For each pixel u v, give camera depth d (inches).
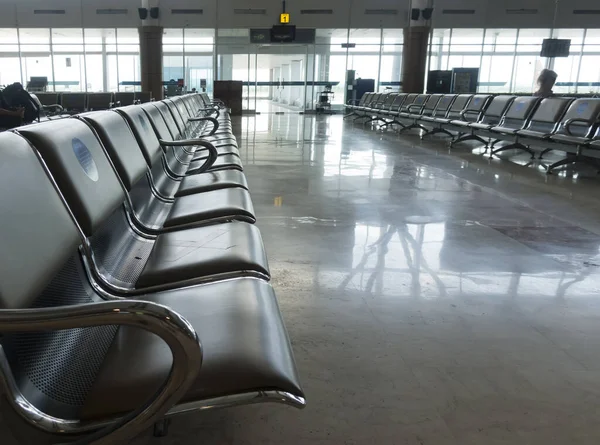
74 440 32.9
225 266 54.7
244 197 86.0
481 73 693.3
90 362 41.8
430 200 164.2
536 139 241.9
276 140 347.9
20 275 34.6
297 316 80.4
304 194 170.1
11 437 38.4
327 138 370.0
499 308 85.6
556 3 642.8
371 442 52.3
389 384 62.8
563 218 144.4
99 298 50.9
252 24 655.8
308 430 53.8
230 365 35.9
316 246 114.8
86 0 639.8
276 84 730.8
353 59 724.7
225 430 53.4
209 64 733.9
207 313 43.8
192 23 650.2
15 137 43.1
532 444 52.7
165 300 47.1
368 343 72.7
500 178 206.8
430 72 642.8
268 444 51.5
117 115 80.0
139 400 33.6
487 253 113.0
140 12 627.8
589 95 515.5
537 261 108.6
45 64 727.1
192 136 183.2
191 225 73.0
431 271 101.3
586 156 221.0
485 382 63.9
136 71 745.0
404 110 450.6
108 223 64.0
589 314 84.4
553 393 61.9
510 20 649.6
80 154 54.4
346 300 86.9
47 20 648.4
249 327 41.4
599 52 671.8
